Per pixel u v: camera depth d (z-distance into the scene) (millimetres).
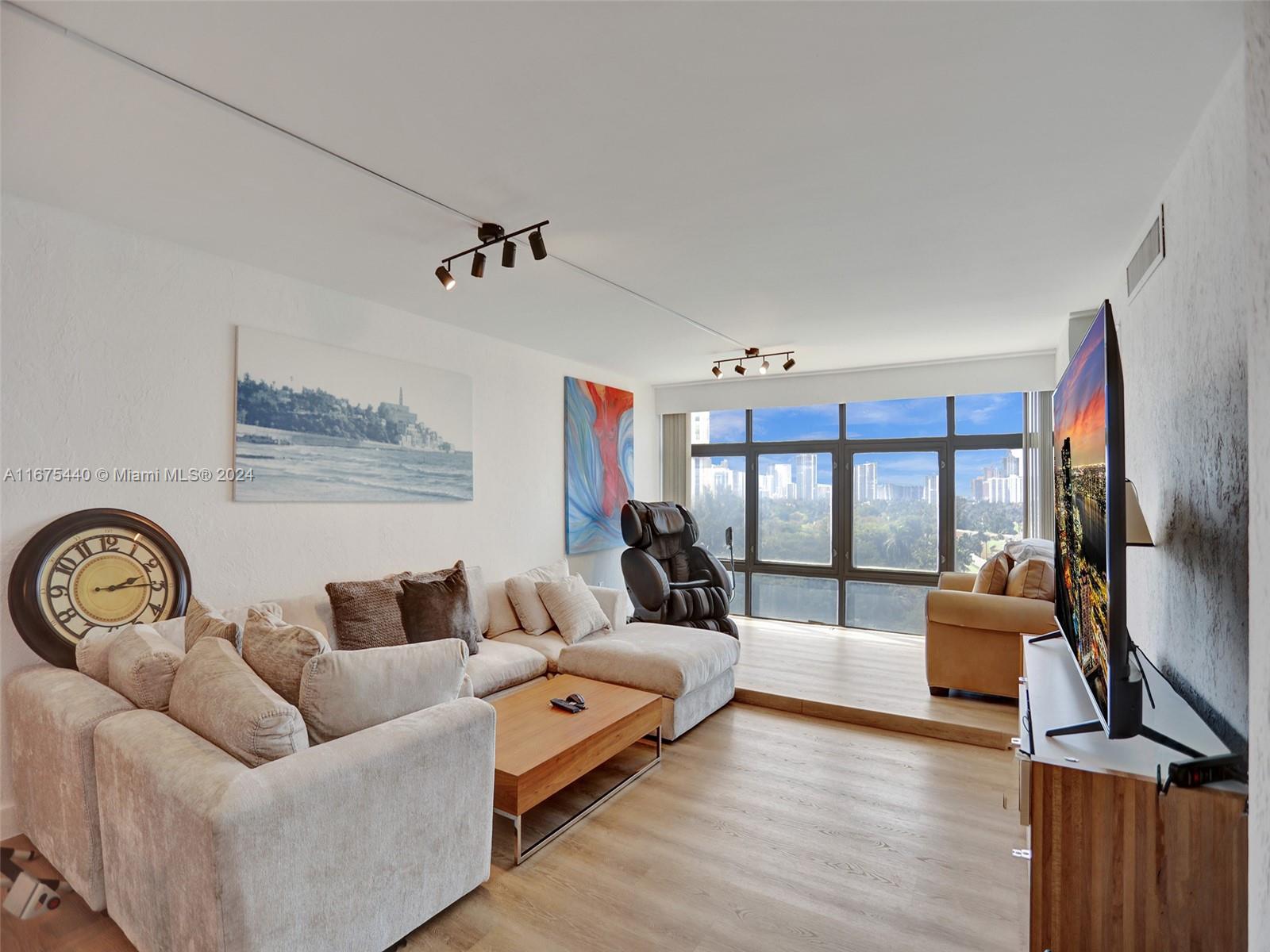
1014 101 1873
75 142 2086
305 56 1673
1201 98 1845
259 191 2439
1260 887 911
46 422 2545
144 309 2844
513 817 2295
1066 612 2305
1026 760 1540
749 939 1924
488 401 4762
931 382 5664
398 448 4027
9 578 2438
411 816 1879
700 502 7043
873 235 2869
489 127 2016
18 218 2475
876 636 5734
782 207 2588
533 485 5207
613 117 1961
